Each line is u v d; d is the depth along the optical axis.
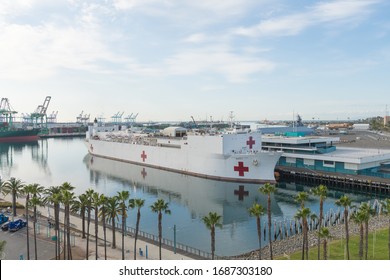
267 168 92.75
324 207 74.00
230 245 53.00
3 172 128.00
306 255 40.66
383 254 41.62
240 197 82.69
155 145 124.94
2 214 58.09
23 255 44.06
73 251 45.34
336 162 101.69
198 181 99.38
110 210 44.78
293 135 138.62
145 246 47.44
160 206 41.50
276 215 68.69
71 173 122.62
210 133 108.50
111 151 151.75
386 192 84.81
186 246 50.53
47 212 63.59
